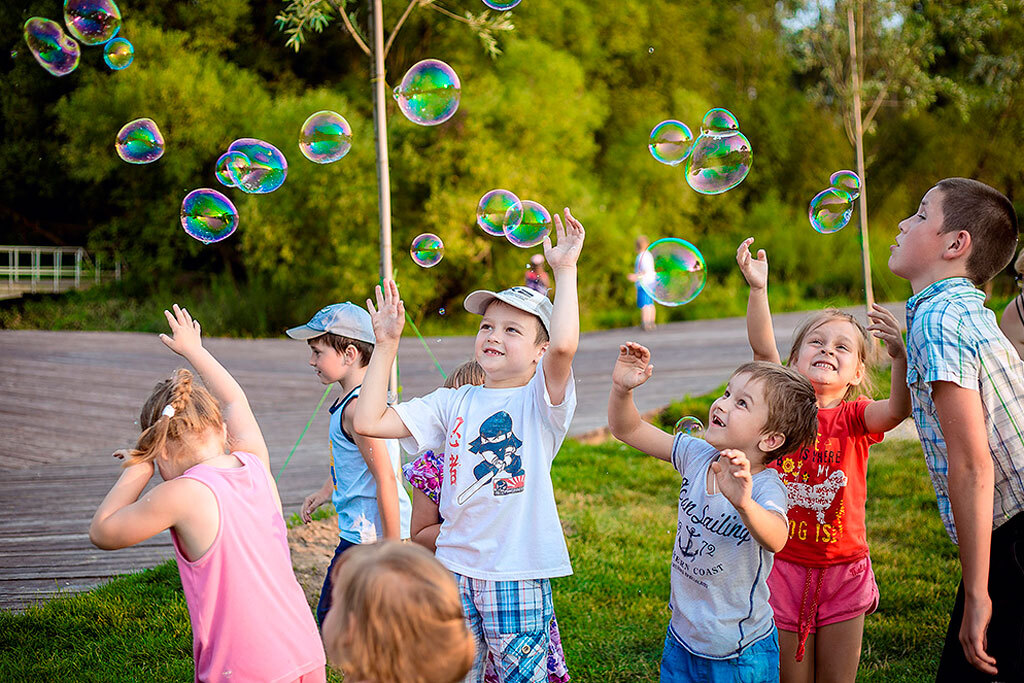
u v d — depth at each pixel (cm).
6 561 423
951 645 215
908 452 563
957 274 226
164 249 1655
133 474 210
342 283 1409
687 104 1811
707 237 1895
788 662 255
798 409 225
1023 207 1565
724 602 222
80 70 1638
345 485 283
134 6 1631
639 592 375
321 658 211
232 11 1656
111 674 307
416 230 1447
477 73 1611
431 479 256
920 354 214
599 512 486
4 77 1698
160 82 1522
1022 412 210
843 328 269
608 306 1616
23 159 1741
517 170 1447
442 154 1423
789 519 255
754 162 2077
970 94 1083
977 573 202
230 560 201
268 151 399
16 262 1756
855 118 743
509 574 222
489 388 241
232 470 210
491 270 1486
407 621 142
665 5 1975
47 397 834
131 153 421
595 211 1569
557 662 230
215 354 1139
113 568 415
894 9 778
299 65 1825
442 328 1438
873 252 1773
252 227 1437
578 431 666
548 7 1714
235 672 199
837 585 252
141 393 857
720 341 1205
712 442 228
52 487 548
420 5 402
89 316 1534
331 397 834
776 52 2123
